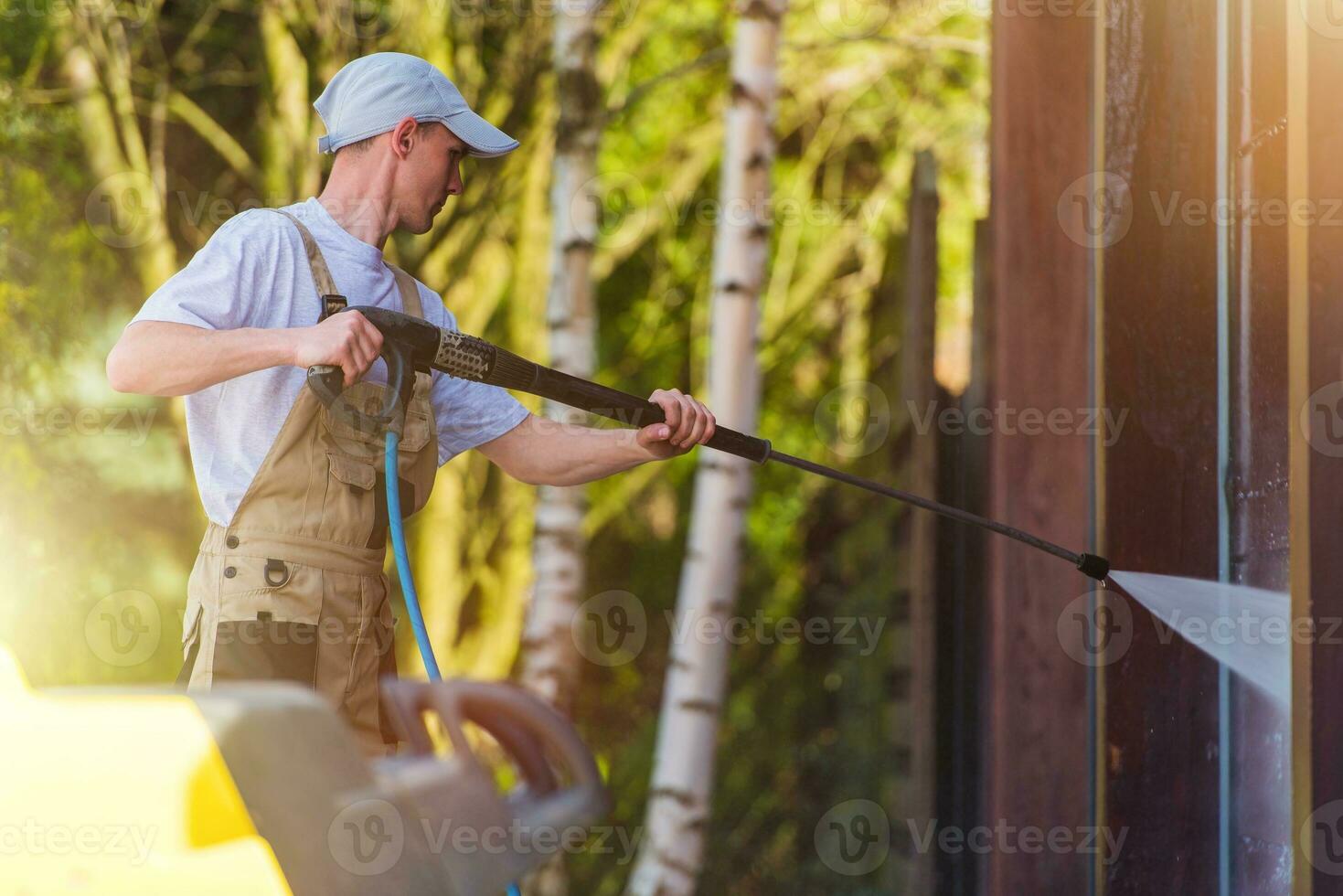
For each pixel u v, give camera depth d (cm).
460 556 1641
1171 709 587
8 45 1485
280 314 480
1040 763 775
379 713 482
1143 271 596
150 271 1491
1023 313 769
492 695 334
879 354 1802
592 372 1291
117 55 1514
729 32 1781
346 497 471
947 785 1007
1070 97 756
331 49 1520
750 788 1753
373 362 460
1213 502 579
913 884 1013
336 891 281
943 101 1781
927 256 1061
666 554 1952
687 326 1950
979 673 943
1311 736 440
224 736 270
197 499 1545
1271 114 550
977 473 970
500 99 1593
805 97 1745
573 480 566
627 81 1802
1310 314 443
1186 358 585
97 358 1549
